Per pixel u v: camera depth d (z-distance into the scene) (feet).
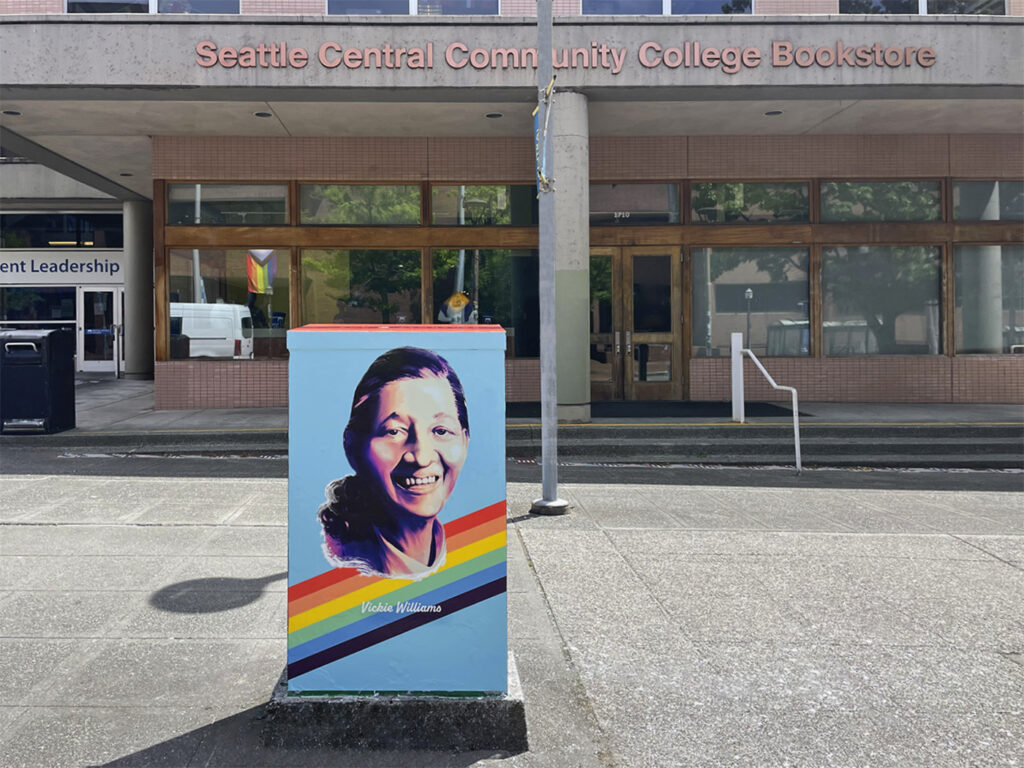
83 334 68.13
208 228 42.37
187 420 37.35
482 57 34.60
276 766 9.70
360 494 10.12
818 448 32.83
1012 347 45.19
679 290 44.55
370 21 34.30
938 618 14.69
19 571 16.78
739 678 12.21
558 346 35.01
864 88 35.76
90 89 34.40
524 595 15.74
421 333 10.19
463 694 10.26
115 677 11.91
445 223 43.52
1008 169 44.47
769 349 44.73
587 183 35.40
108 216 68.03
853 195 44.45
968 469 31.58
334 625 10.17
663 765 9.82
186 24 33.99
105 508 22.17
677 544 19.38
